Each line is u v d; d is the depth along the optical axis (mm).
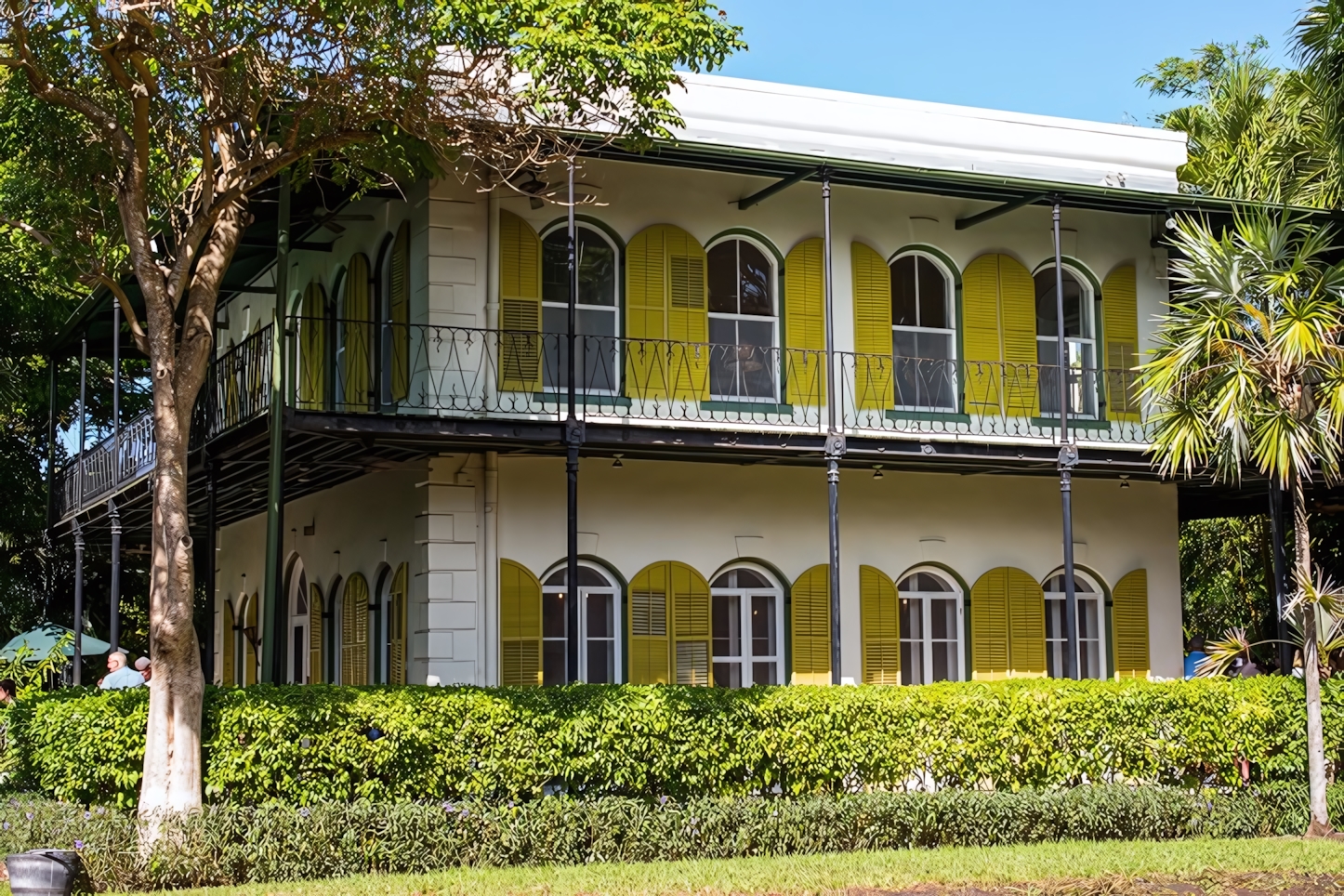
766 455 15758
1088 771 13828
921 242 17609
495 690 12180
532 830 11477
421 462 15492
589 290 16031
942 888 10578
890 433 17078
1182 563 27422
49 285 22859
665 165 16359
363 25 11945
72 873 9898
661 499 16391
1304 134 21375
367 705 11547
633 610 16109
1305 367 13984
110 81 12516
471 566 15352
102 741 11133
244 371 15695
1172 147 19312
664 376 16172
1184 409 14383
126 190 11641
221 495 18812
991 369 17734
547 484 15828
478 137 13273
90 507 19109
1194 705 14219
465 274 15391
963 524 17844
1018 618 17938
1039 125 18594
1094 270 18484
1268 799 13828
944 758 13344
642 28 11859
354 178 13891
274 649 13281
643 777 12273
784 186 16062
